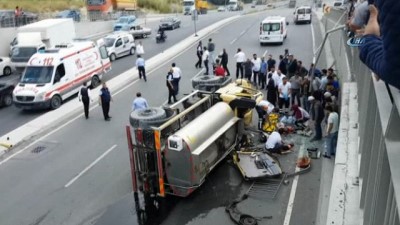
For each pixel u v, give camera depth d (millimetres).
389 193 3092
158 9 70875
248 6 93250
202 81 13383
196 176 9953
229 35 36125
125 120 17250
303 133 14180
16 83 21562
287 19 45875
